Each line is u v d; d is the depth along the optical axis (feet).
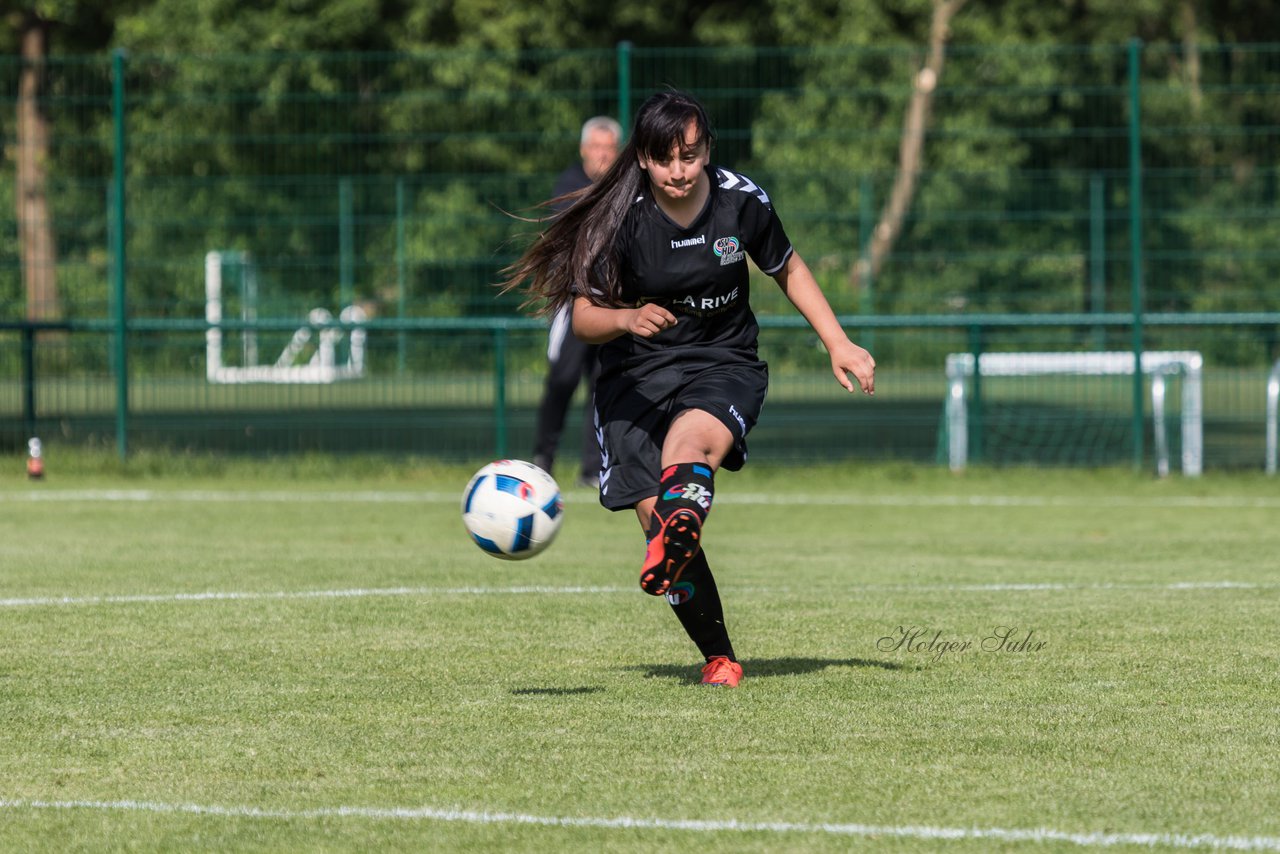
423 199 191.01
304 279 191.72
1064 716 57.00
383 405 181.06
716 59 179.11
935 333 181.98
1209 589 90.22
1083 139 191.83
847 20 380.58
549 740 53.72
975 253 190.08
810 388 186.29
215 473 166.91
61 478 163.22
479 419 179.73
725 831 43.39
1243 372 179.52
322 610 82.53
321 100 187.73
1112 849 41.81
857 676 64.64
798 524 129.70
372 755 51.88
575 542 116.67
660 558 54.60
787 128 188.55
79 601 85.46
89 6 371.97
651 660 68.69
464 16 362.53
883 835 43.01
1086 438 195.42
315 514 134.72
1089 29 392.68
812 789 47.55
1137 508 141.18
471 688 62.54
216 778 49.26
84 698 60.85
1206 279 189.06
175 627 77.30
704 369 60.75
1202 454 179.93
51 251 191.72
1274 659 67.97
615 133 135.64
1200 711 57.88
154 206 190.08
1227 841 42.42
